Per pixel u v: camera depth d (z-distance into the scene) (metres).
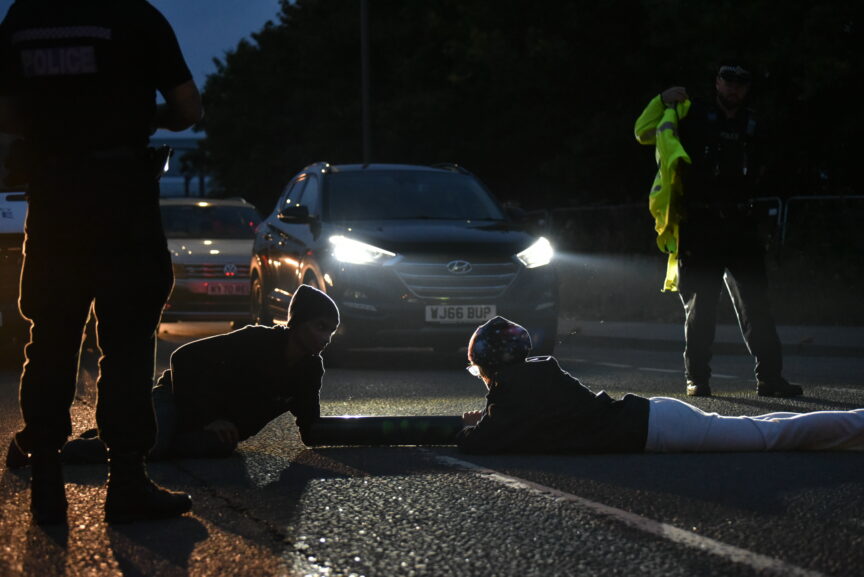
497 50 25.59
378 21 35.12
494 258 11.46
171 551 3.99
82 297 4.31
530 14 26.27
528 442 5.84
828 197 18.94
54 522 4.40
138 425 4.41
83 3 4.18
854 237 18.66
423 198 12.74
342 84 36.19
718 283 8.70
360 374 10.91
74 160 4.18
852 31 20.44
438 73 31.09
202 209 18.17
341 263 11.39
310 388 6.06
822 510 4.48
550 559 3.79
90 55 4.15
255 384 5.91
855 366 11.45
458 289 11.31
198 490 5.07
